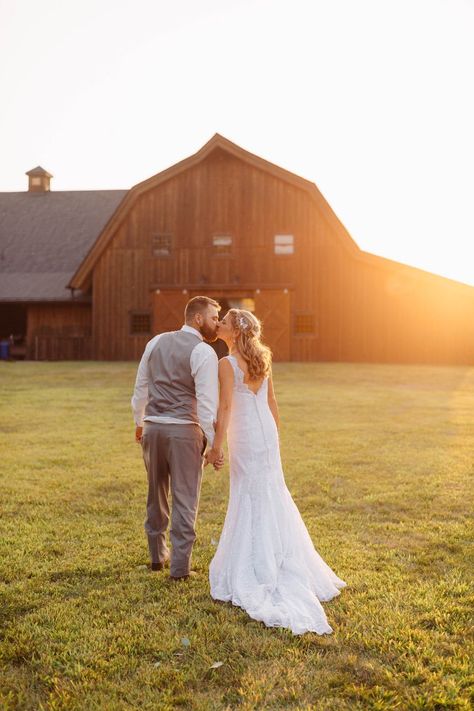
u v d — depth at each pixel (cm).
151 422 476
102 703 315
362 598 433
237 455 448
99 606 424
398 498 693
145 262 2866
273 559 428
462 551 526
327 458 898
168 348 476
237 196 2811
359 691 325
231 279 2809
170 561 488
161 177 2839
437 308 2684
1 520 616
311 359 2756
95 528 590
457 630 386
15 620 405
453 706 314
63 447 980
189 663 354
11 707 314
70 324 3023
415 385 1873
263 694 323
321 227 2755
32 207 3569
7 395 1608
